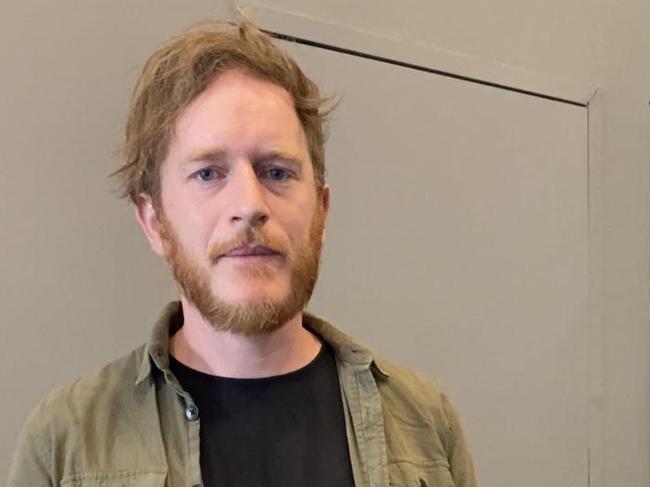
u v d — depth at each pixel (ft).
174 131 2.58
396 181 4.60
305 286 2.60
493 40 5.12
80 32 3.57
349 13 4.41
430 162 4.77
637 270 5.96
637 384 5.97
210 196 2.51
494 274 5.11
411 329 4.69
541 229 5.36
